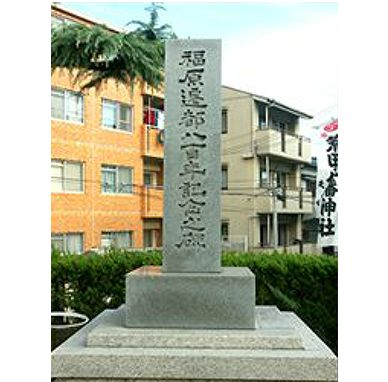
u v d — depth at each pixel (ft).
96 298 19.21
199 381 11.62
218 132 13.97
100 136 43.86
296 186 60.39
